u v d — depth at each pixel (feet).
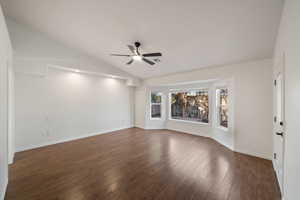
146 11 7.68
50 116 12.87
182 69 14.83
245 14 6.68
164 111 19.84
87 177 7.49
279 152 6.84
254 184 6.86
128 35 10.15
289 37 4.75
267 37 7.88
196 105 17.01
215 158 9.89
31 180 7.16
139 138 15.12
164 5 7.09
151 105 20.30
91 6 8.11
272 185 6.78
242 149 10.80
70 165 8.85
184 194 6.15
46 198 5.87
